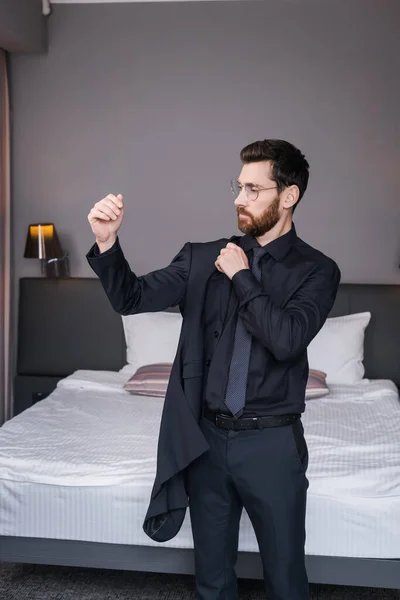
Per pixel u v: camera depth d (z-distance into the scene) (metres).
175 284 2.16
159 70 4.43
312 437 3.00
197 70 4.40
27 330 4.50
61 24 4.48
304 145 4.37
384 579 2.54
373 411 3.44
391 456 2.79
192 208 4.49
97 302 4.43
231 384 2.04
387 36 4.25
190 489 2.16
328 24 4.28
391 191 4.33
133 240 4.56
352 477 2.58
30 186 4.60
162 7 4.39
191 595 2.78
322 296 2.04
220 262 1.98
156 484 2.15
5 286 4.46
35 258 4.43
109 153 4.52
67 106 4.53
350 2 4.25
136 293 2.08
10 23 4.00
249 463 2.04
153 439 3.01
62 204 4.58
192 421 2.07
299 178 2.07
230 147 4.42
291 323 1.92
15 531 2.69
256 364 2.03
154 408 3.52
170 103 4.45
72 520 2.65
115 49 4.46
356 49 4.27
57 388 3.95
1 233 4.39
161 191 4.51
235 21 4.34
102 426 3.20
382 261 4.38
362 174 4.34
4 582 2.87
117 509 2.62
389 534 2.52
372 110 4.30
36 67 4.53
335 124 4.33
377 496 2.54
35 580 2.89
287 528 2.06
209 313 2.12
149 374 3.79
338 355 3.98
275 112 4.37
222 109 4.41
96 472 2.67
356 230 4.38
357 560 2.54
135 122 4.48
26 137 4.57
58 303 4.46
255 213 2.04
